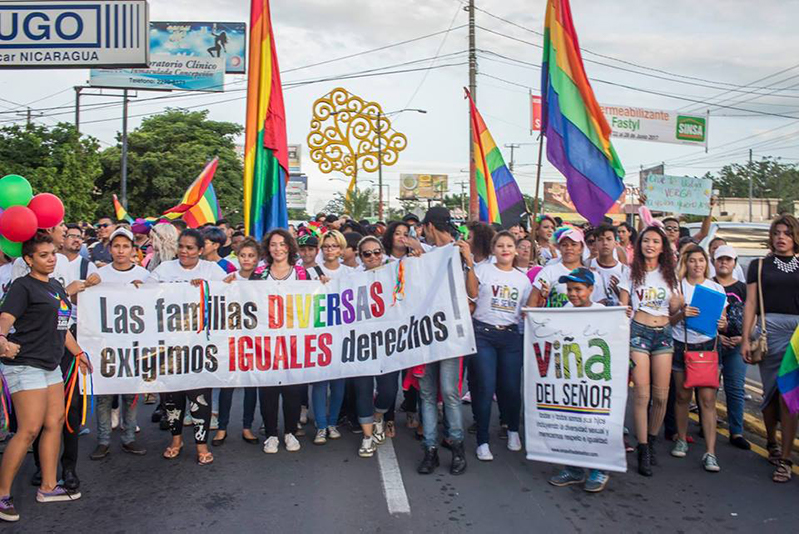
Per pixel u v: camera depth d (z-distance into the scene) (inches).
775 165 2810.0
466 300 210.8
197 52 1259.2
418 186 3292.3
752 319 217.2
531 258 284.5
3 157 896.9
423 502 185.0
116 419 254.1
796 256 212.4
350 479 202.5
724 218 1913.1
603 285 220.2
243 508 180.5
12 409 182.2
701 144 1163.3
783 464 201.8
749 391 311.1
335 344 226.7
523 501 185.9
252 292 223.6
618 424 188.4
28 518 173.5
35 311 172.6
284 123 323.6
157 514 176.4
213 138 1598.2
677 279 213.6
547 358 198.1
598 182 283.1
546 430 198.1
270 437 228.2
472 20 852.0
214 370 220.5
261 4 316.2
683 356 216.1
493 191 368.5
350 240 306.7
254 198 315.3
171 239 275.1
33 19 297.3
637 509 180.7
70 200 933.2
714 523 171.9
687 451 230.4
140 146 1487.5
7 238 172.2
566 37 289.9
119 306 215.3
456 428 209.5
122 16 298.5
